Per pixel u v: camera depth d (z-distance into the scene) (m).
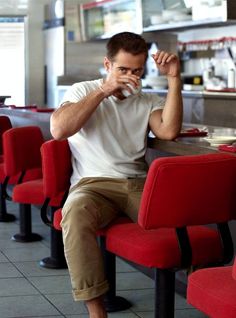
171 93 3.29
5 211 5.66
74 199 3.03
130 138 3.30
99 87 3.18
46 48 9.68
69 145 3.41
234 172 2.56
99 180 3.22
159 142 3.31
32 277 4.09
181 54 8.66
